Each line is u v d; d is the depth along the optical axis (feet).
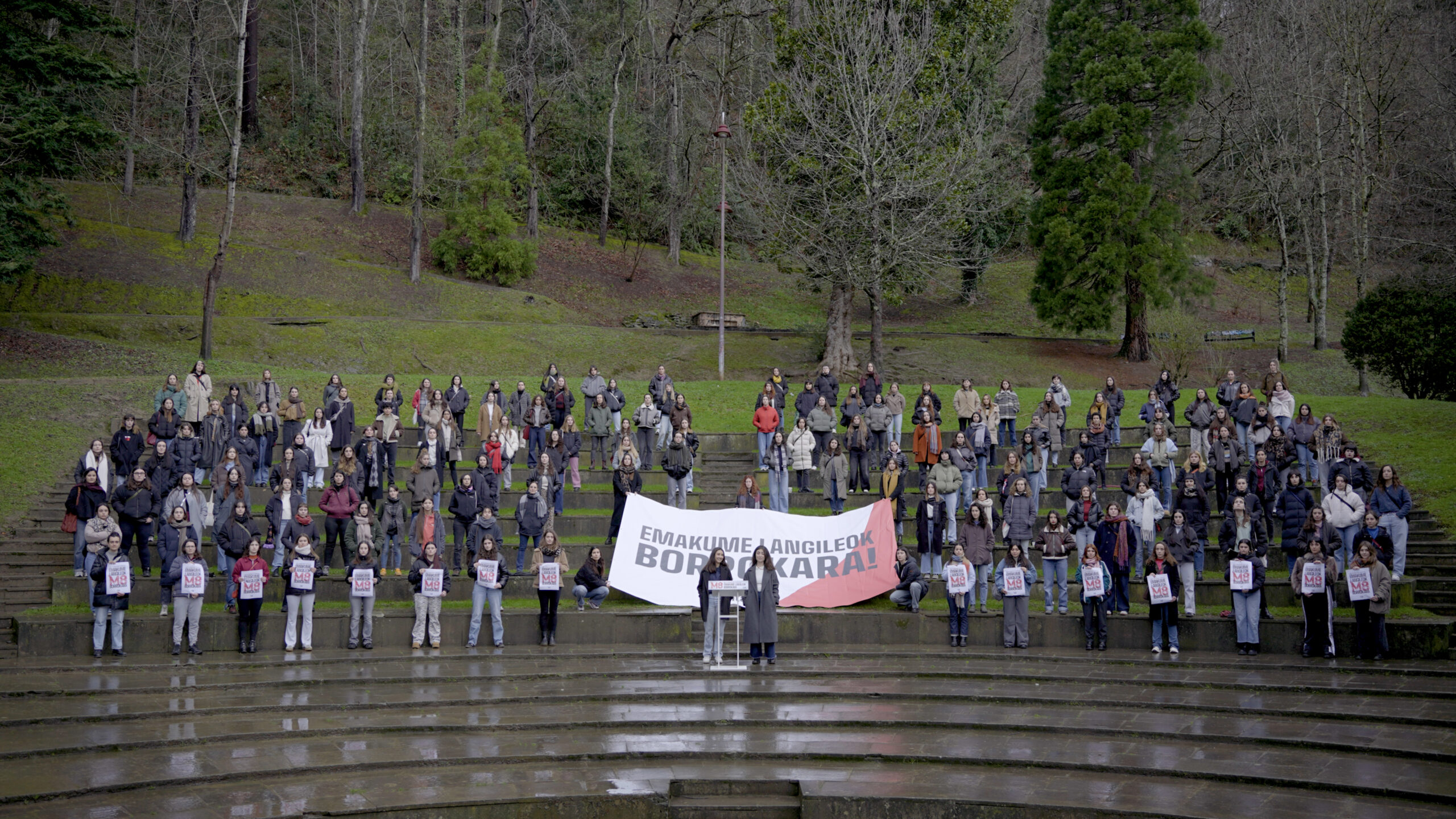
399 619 60.75
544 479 69.51
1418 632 55.42
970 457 71.41
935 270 133.59
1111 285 132.77
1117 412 86.74
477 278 161.58
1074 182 137.49
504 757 42.39
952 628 61.36
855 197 115.24
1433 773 39.58
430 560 58.59
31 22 109.60
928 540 66.33
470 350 129.80
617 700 50.67
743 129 140.36
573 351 132.77
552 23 185.68
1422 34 143.02
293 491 65.41
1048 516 71.41
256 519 70.54
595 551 64.08
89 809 36.22
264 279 142.72
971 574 60.95
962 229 123.75
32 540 67.10
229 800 37.52
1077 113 142.92
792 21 134.62
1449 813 36.19
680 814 39.42
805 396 86.38
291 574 58.03
